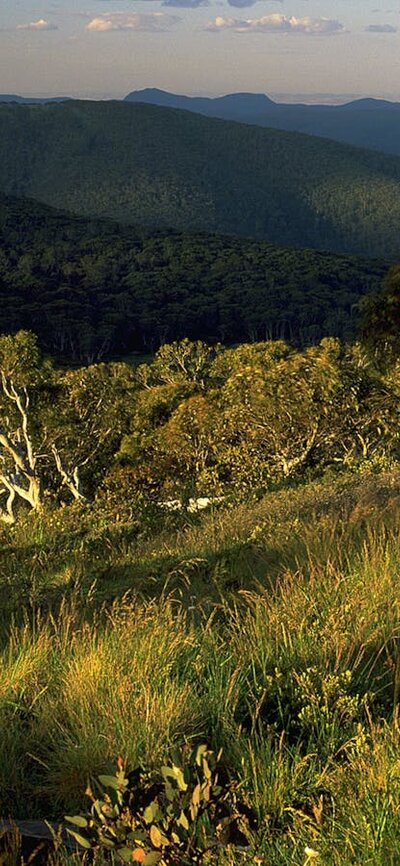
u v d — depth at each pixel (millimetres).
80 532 12445
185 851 2523
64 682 4316
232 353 27531
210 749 3623
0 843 3018
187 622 5410
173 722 3773
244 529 9820
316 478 19281
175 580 7703
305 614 4992
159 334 195125
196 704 3959
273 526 9031
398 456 25156
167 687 4129
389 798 2791
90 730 3756
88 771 3471
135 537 12461
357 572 5711
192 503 17703
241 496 16797
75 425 30438
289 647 4566
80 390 30672
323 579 5660
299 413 22766
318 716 3770
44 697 4242
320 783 3205
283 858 2691
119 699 3953
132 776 3154
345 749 3443
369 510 8180
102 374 32938
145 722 3719
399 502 8797
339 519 8219
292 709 3971
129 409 32406
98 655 4520
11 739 3830
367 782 2967
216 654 4516
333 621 4699
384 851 2572
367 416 23297
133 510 14891
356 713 3705
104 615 6492
